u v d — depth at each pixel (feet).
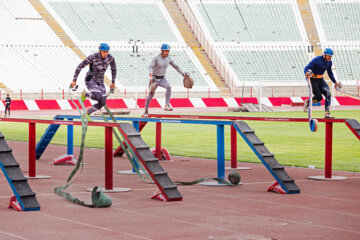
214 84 198.39
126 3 232.32
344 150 59.00
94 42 208.23
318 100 49.21
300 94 200.03
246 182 36.19
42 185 34.88
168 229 21.74
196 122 36.91
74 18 218.18
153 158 29.63
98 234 20.84
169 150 60.18
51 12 218.18
